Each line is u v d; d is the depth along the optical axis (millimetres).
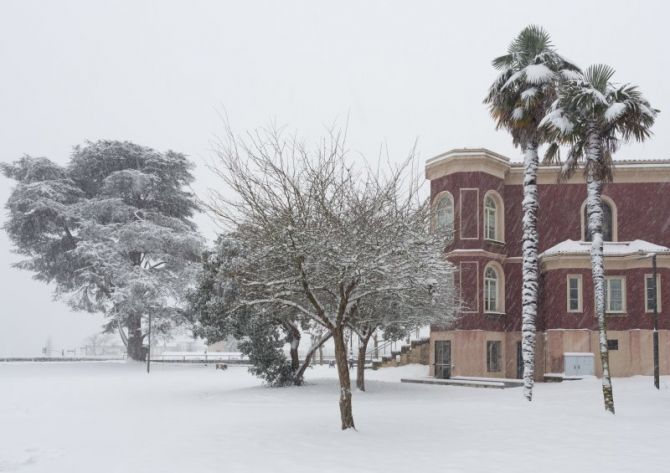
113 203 47750
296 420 15930
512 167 36781
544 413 17125
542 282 35750
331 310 16703
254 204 14250
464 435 13242
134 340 53281
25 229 48094
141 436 13828
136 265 49938
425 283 15977
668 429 14078
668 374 31359
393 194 14898
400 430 13938
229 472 9766
